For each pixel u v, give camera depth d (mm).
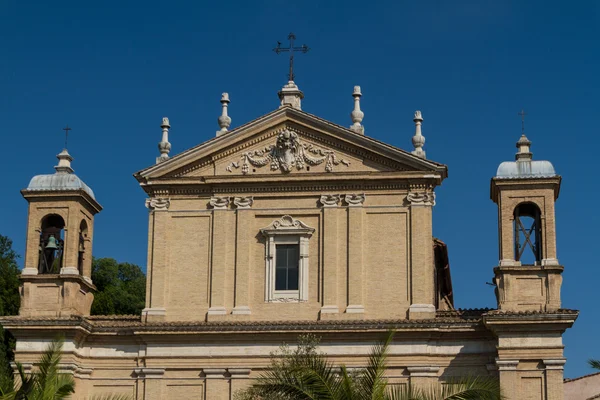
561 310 44562
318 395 34062
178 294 48062
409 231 47406
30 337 47438
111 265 85500
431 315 46312
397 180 47781
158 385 47156
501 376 44469
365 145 48031
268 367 44500
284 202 48406
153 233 48844
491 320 44562
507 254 46156
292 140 48625
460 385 35656
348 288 47062
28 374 46875
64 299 48094
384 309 46719
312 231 47875
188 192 49094
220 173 48969
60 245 49750
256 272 47844
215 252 48219
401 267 47094
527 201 46656
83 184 49875
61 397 38031
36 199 49281
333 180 48062
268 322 46594
